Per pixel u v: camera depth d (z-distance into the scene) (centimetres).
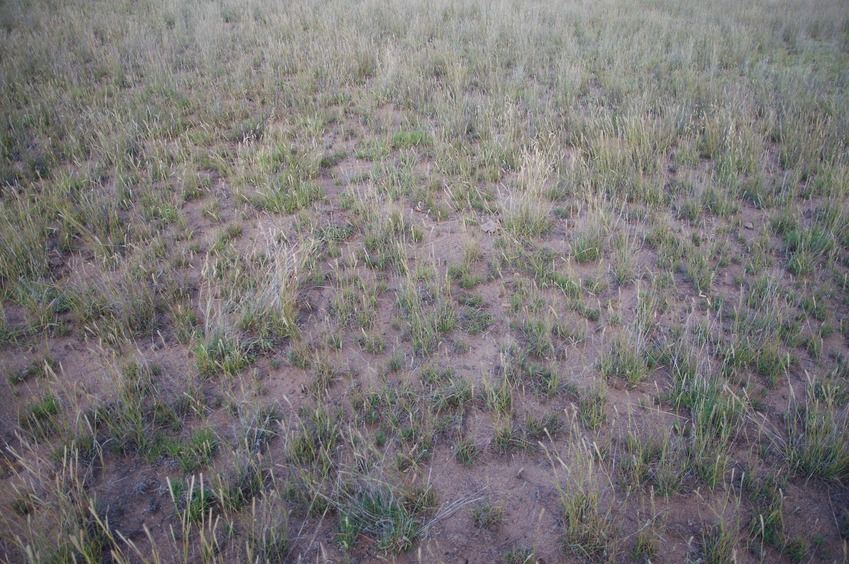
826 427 326
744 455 330
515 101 770
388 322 425
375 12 1127
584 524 286
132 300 418
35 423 344
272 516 295
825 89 814
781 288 452
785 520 298
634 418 351
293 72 884
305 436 327
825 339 410
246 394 363
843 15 1186
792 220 531
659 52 973
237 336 389
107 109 715
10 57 856
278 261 430
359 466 317
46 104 717
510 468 326
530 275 472
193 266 480
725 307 438
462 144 653
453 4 1162
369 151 654
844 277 460
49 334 413
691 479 316
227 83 821
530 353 397
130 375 369
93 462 325
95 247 484
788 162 628
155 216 543
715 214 557
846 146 655
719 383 358
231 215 550
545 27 1066
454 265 475
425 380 372
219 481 291
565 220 548
